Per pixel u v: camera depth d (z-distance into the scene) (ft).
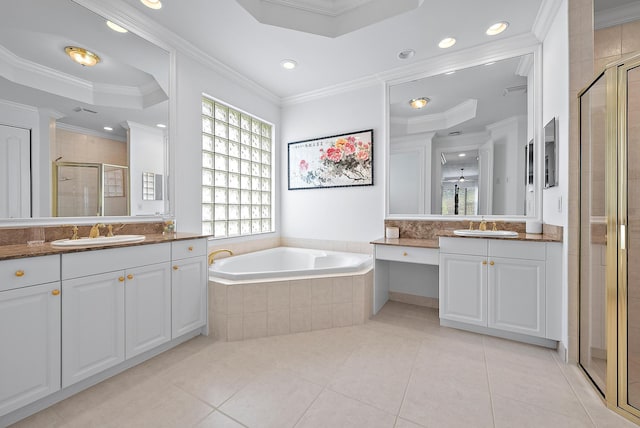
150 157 7.44
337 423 4.39
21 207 5.39
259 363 6.14
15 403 4.26
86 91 6.29
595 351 5.36
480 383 5.42
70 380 4.86
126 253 5.66
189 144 8.41
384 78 9.87
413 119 9.61
